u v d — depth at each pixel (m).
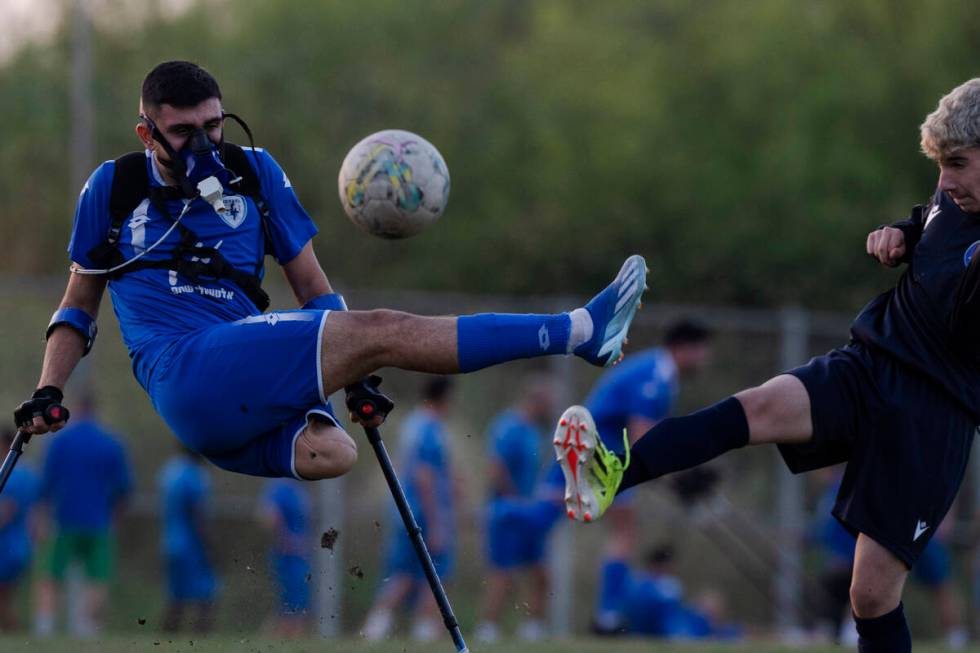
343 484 39.50
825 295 75.50
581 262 80.94
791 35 87.12
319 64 87.94
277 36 88.12
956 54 83.12
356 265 83.50
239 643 26.30
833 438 16.56
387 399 17.86
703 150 85.81
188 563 38.12
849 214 76.88
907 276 16.98
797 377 16.77
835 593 40.03
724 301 77.06
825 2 88.75
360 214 17.72
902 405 16.27
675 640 33.22
